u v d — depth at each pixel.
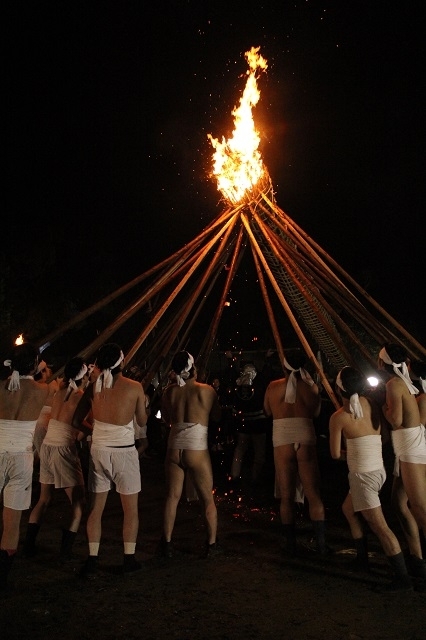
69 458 6.04
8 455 5.24
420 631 4.44
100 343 6.81
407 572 5.44
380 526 5.26
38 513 6.15
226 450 12.57
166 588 5.30
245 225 7.86
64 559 5.99
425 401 5.62
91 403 6.02
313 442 6.25
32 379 5.46
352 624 4.57
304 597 5.09
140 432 6.55
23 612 4.80
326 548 6.26
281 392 6.37
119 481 5.68
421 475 5.39
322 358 14.58
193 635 4.40
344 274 7.86
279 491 6.62
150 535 6.98
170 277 7.57
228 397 12.84
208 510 6.17
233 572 5.69
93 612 4.80
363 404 5.49
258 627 4.53
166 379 7.76
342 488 9.17
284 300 7.02
